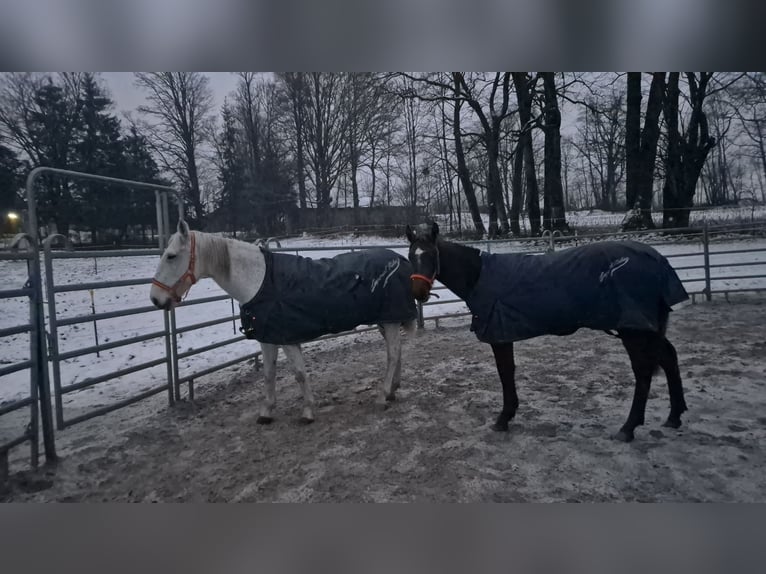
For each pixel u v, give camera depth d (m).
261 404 4.55
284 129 32.84
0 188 18.28
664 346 3.45
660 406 3.92
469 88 21.16
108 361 6.27
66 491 3.02
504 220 20.72
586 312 3.24
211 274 3.78
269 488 2.92
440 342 6.89
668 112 19.78
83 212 19.42
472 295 3.49
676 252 12.92
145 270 13.95
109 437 3.85
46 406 3.36
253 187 29.94
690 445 3.16
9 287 10.53
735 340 5.83
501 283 3.37
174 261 3.60
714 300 8.57
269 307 3.69
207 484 3.02
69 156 21.06
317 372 5.64
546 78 18.91
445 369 5.42
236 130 31.81
